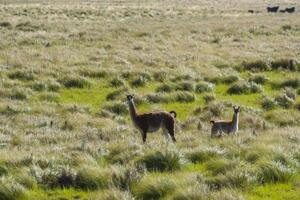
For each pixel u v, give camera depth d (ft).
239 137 142.82
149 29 448.65
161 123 149.18
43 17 560.20
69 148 134.72
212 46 362.53
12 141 148.97
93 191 102.73
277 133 146.82
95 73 256.32
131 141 138.92
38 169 109.70
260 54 318.45
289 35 425.28
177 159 116.57
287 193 99.09
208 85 234.38
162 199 96.27
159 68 274.36
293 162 114.83
